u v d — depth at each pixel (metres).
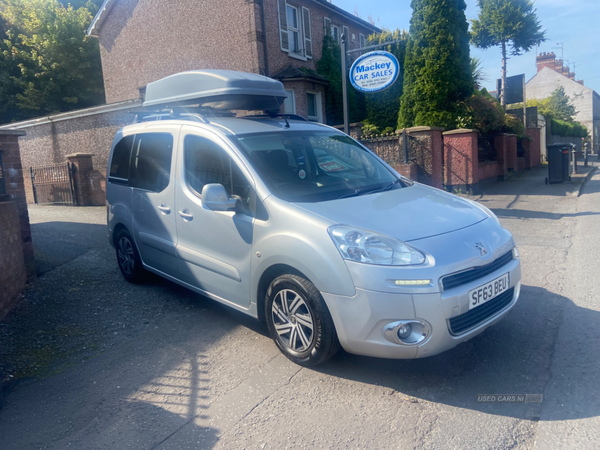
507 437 2.62
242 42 14.13
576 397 2.96
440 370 3.39
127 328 4.47
